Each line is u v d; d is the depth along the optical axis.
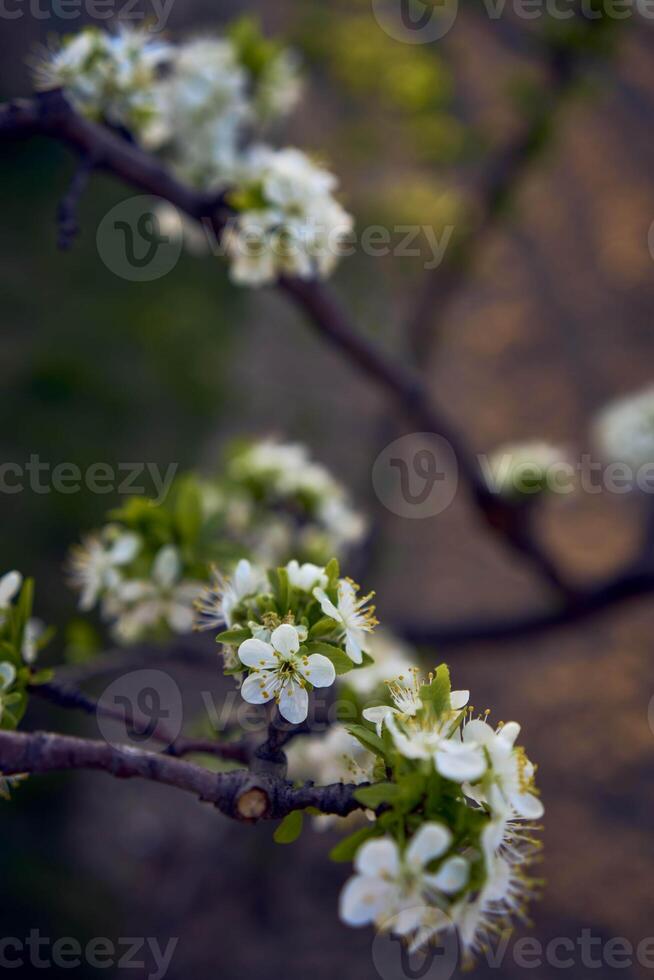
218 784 1.54
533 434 8.12
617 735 6.21
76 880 5.24
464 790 1.40
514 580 7.18
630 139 10.46
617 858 5.56
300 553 3.42
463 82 7.40
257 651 1.59
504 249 9.82
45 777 5.75
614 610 4.50
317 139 8.45
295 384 8.71
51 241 9.64
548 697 6.46
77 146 2.68
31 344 8.46
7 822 5.41
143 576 2.59
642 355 8.75
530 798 1.42
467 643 4.81
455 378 8.69
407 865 1.30
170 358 8.57
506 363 8.80
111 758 1.54
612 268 9.55
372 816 1.51
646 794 5.88
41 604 6.29
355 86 5.54
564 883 5.45
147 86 2.74
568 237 9.86
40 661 5.93
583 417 8.26
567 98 4.90
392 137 6.88
